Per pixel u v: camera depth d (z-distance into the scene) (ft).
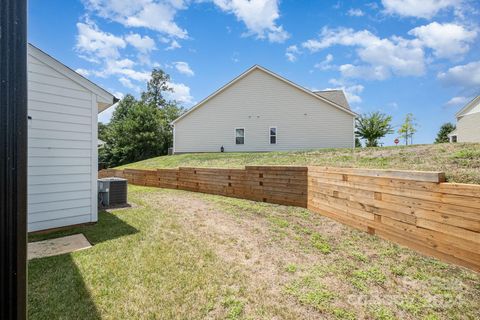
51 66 14.52
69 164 15.12
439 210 9.26
